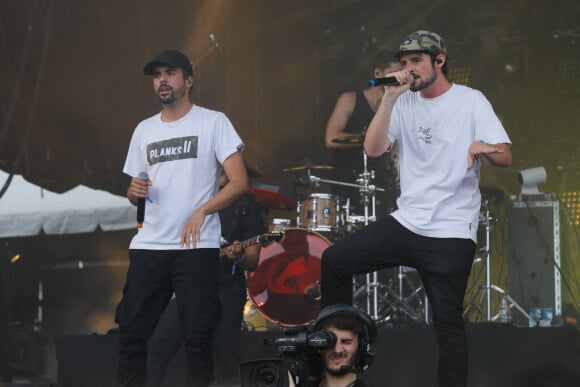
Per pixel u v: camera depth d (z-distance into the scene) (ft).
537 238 49.32
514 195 54.95
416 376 37.14
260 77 63.36
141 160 29.84
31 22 57.26
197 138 29.14
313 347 17.90
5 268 51.34
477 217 27.35
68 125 59.77
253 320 51.06
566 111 64.39
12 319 59.31
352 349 18.31
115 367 37.88
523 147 63.93
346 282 27.89
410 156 27.66
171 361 37.50
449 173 26.94
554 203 49.29
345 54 64.39
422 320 46.44
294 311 45.93
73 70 59.41
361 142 46.06
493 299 50.83
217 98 63.05
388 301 46.80
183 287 28.53
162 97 29.19
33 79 57.93
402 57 27.14
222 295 36.60
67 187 61.67
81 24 59.31
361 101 47.09
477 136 26.68
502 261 50.67
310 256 45.65
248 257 37.19
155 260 28.68
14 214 70.33
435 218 26.96
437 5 65.62
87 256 73.82
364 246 27.40
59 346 38.55
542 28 65.67
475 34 66.18
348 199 49.01
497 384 37.19
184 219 28.84
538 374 37.22
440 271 26.78
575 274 54.65
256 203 37.91
